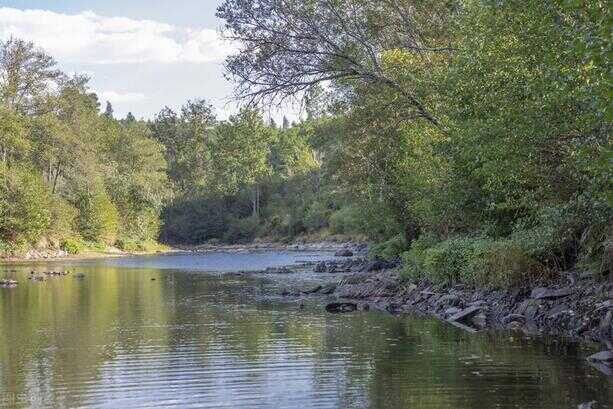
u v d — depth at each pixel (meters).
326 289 24.70
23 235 56.44
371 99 23.56
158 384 10.44
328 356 12.33
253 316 18.30
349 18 21.20
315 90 22.55
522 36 12.27
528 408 8.55
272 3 20.80
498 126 12.80
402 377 10.48
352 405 8.99
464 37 15.67
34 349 13.66
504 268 17.53
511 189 16.95
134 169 81.69
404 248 33.25
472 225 24.08
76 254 61.94
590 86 9.05
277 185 95.56
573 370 10.48
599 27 7.86
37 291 26.78
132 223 76.81
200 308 20.55
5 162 57.84
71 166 66.31
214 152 97.44
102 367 11.78
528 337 13.71
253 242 88.62
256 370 11.29
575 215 14.77
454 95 15.12
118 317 18.61
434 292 20.61
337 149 34.12
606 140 10.73
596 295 14.68
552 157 13.59
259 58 21.14
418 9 21.98
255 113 21.86
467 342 13.34
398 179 28.83
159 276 35.69
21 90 61.25
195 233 92.81
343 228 72.88
